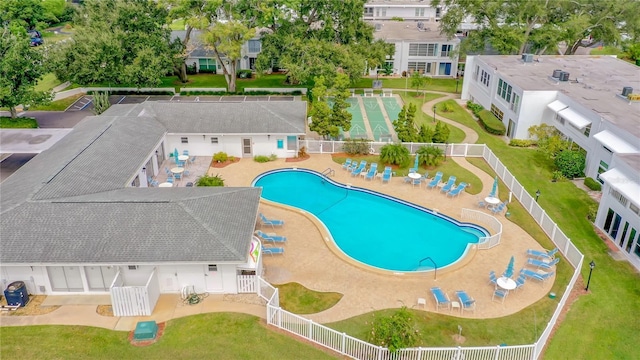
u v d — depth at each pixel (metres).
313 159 48.31
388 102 66.06
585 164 45.00
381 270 31.94
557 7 71.69
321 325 25.44
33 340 25.28
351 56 64.38
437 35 79.19
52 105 63.19
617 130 40.78
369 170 45.19
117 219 28.98
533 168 46.81
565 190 42.81
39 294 28.62
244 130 46.50
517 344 26.12
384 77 77.75
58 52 62.12
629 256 33.62
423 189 42.88
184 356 24.53
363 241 35.84
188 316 27.23
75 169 35.00
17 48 54.12
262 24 66.31
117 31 63.19
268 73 79.81
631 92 48.16
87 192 32.56
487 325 27.39
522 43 70.62
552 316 27.83
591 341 26.69
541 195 41.91
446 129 49.16
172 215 29.38
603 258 33.75
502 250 34.50
